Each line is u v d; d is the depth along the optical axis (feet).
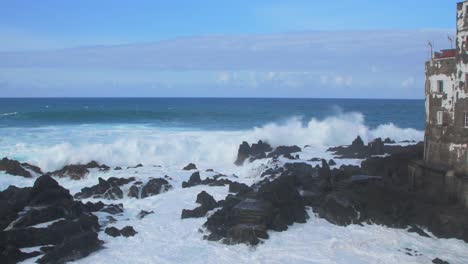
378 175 137.59
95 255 92.27
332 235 102.06
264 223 101.91
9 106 568.82
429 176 122.31
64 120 308.19
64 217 109.09
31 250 94.58
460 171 113.91
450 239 101.30
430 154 126.31
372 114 426.92
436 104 123.13
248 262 88.89
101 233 104.22
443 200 115.55
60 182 157.79
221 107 536.83
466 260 90.38
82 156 181.37
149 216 117.70
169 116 351.67
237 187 135.95
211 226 104.63
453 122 116.37
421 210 109.70
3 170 165.58
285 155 168.55
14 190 124.06
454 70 115.65
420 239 100.94
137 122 304.91
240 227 99.45
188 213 115.96
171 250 94.84
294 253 92.63
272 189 111.75
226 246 96.53
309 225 107.96
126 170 168.04
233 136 217.97
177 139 207.51
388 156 148.66
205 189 142.00
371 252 93.40
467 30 110.52
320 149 188.85
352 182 124.06
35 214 105.70
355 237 101.09
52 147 188.44
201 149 195.00
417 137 223.92
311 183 127.03
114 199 136.56
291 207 110.63
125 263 88.74
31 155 181.57
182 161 189.67
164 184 145.59
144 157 188.24
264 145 190.39
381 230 105.40
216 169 177.68
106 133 238.89
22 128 259.19
